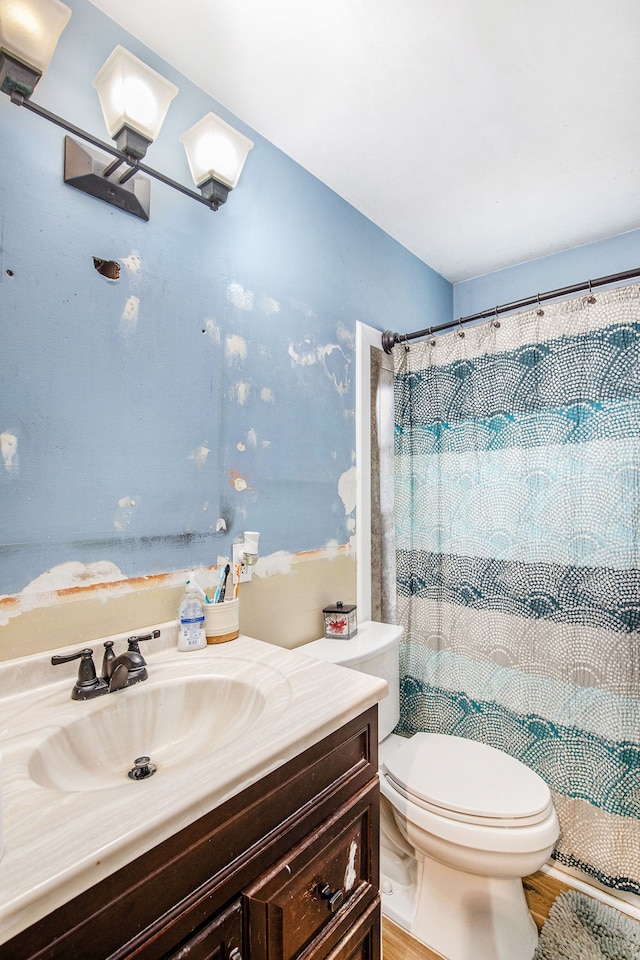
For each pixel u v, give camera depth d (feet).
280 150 4.82
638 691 4.51
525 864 3.70
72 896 1.49
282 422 4.68
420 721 5.93
